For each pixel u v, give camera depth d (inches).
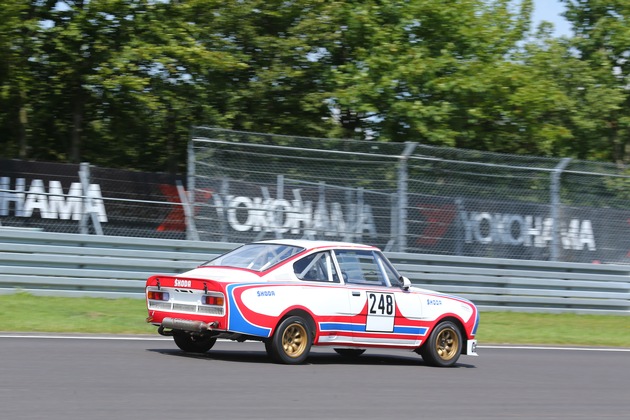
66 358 656.4
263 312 671.8
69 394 501.0
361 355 848.3
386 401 552.7
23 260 1056.8
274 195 1208.8
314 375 644.7
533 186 1348.4
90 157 1694.1
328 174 1230.9
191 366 648.4
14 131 1651.1
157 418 446.6
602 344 1128.2
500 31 1813.5
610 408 589.0
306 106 1689.2
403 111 1635.1
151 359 677.3
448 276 1263.5
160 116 1649.9
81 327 895.7
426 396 587.2
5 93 1534.2
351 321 722.2
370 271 752.3
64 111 1664.6
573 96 1983.3
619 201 1409.9
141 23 1545.3
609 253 1400.1
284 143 1227.2
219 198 1186.0
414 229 1259.8
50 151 1689.2
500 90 1690.5
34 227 1143.0
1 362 615.5
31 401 472.7
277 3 1724.9
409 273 1233.4
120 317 973.8
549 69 1983.3
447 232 1283.2
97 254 1097.4
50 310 973.8
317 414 489.7
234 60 1574.8
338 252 738.8
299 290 697.0
